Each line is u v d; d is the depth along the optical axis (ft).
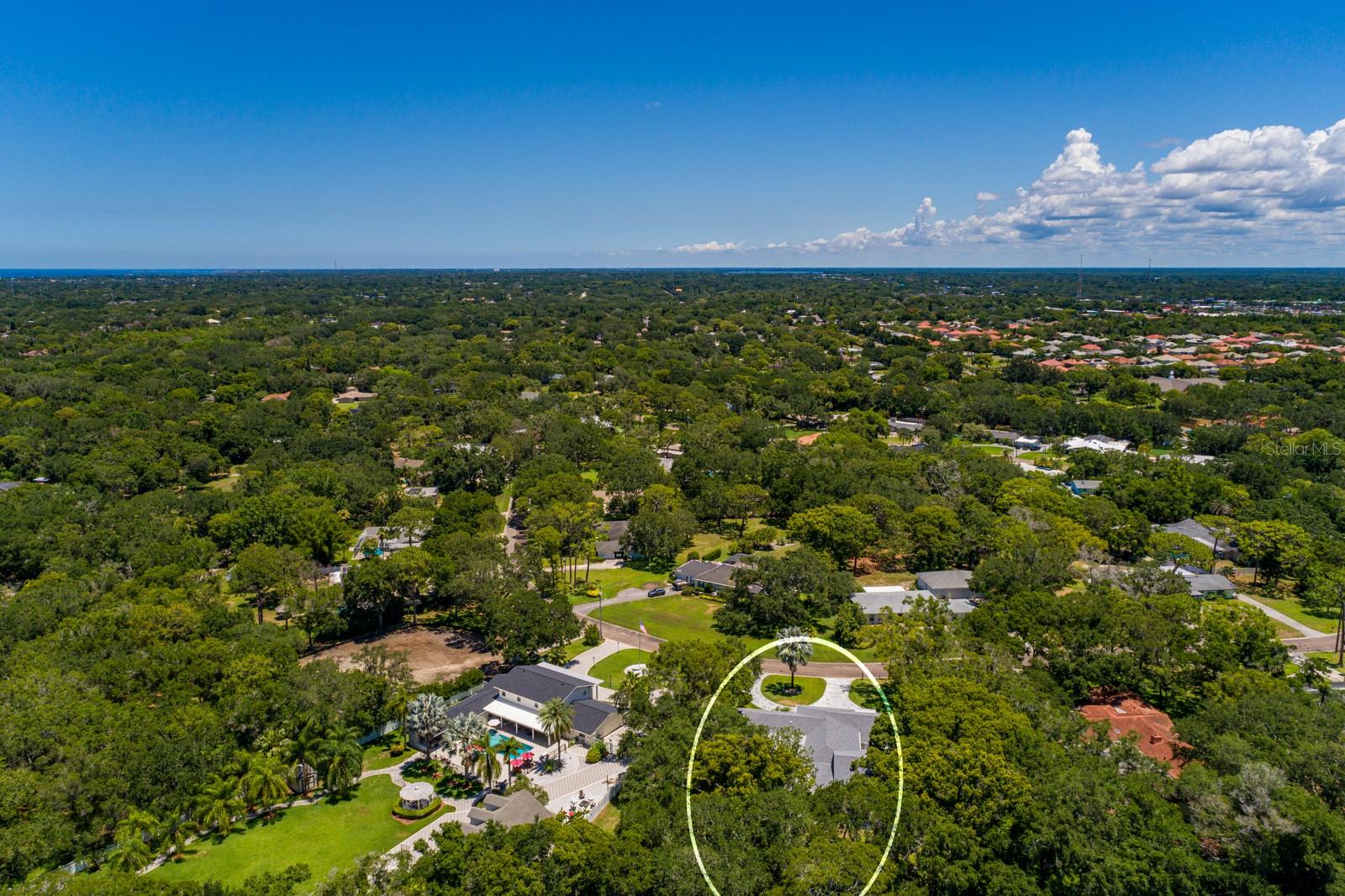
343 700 268.62
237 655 293.23
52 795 210.79
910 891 185.06
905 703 249.14
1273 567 427.33
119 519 445.78
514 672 309.83
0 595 354.54
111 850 217.97
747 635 363.56
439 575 380.37
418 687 298.76
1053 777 212.64
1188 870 180.65
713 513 512.22
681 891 181.47
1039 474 561.84
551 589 392.68
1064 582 400.26
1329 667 330.34
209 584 370.12
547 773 260.21
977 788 208.33
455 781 257.14
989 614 325.62
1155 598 346.33
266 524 448.65
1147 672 303.27
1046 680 284.00
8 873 196.44
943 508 449.89
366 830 232.94
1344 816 203.51
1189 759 244.63
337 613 366.43
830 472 523.70
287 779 250.57
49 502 462.60
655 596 413.59
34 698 244.42
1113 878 180.14
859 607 361.51
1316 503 500.74
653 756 233.96
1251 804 197.67
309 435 640.99
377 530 496.64
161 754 231.09
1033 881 185.88
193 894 181.68
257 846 224.53
